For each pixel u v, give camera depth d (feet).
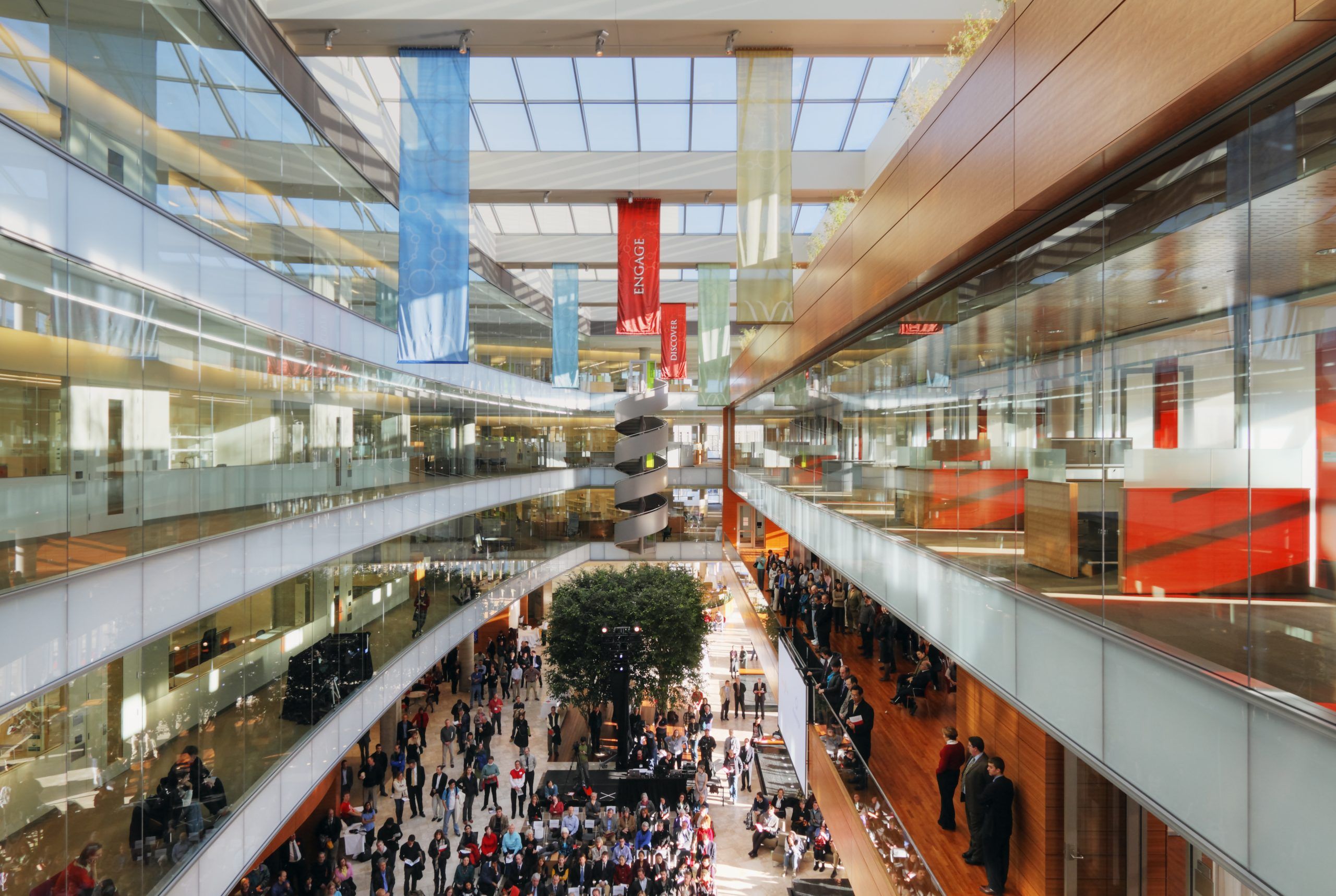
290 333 36.06
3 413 17.66
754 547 111.86
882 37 35.27
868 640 56.03
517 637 104.32
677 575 86.02
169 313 25.58
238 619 30.76
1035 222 19.79
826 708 42.52
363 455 45.93
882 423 36.81
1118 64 14.28
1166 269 14.16
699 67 55.98
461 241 34.17
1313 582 10.45
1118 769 15.81
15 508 18.20
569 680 74.38
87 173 21.02
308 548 37.70
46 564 19.35
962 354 25.71
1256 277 11.64
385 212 50.31
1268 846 11.47
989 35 20.49
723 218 84.38
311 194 38.81
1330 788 10.25
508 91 58.90
